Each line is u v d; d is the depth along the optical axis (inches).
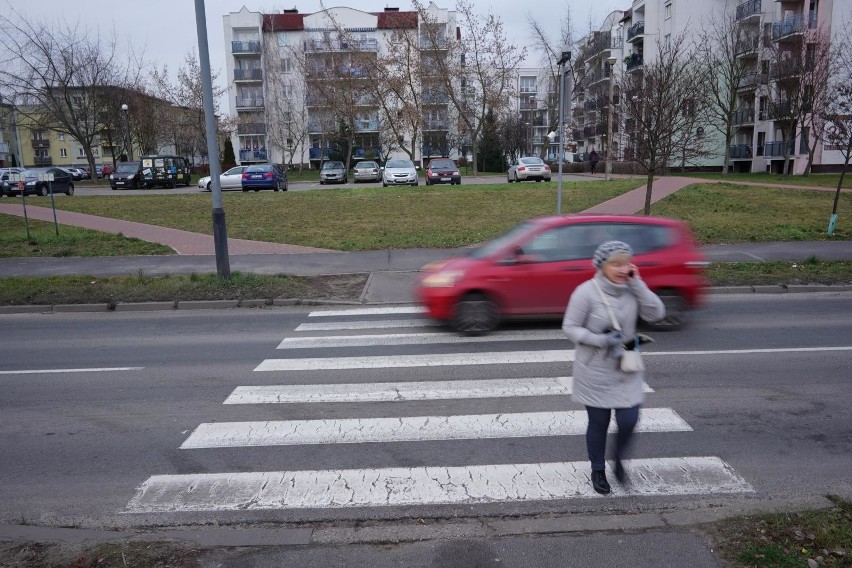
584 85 2379.4
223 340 367.9
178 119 2363.4
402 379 282.0
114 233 798.5
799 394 251.9
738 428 218.7
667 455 198.4
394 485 182.4
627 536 152.9
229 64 2726.4
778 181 1267.2
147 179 1608.0
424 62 1966.0
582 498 172.9
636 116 698.2
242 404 254.1
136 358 331.0
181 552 149.6
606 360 164.9
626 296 164.4
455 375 285.7
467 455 201.8
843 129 684.7
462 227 794.2
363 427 226.5
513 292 360.2
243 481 187.0
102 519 168.2
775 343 331.3
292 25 2733.8
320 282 527.5
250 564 144.9
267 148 2755.9
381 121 2418.8
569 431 219.0
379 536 156.5
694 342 335.6
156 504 175.2
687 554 144.0
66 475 194.5
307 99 2495.1
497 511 167.3
